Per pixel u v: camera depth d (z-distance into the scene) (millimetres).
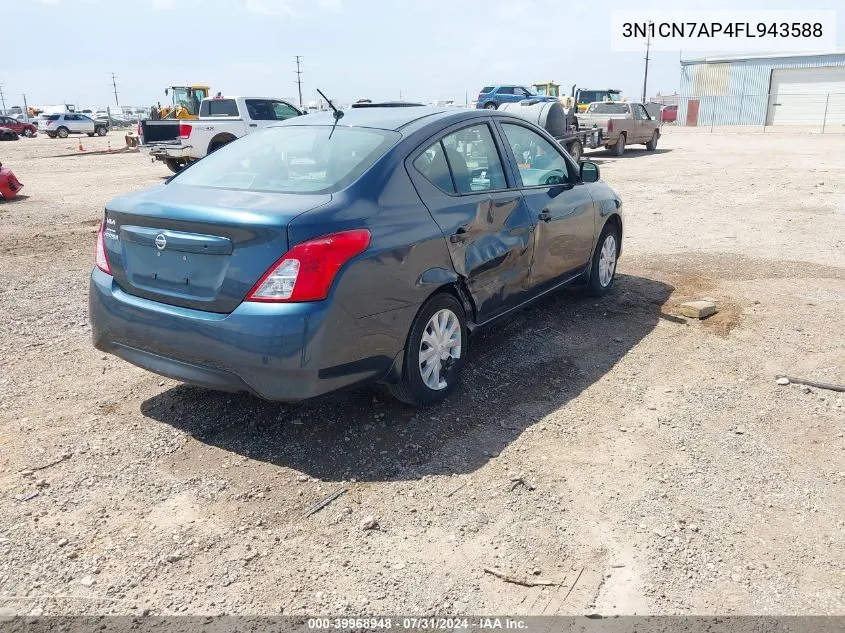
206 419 3977
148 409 4105
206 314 3369
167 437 3779
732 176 16094
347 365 3428
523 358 4906
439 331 4051
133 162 23141
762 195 12891
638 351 5059
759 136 33375
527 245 4781
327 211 3359
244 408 4102
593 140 21344
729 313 5891
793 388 4414
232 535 2975
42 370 4680
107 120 52875
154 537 2955
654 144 25312
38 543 2902
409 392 3916
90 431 3838
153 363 3643
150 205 3570
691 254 8203
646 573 2748
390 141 3932
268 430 3850
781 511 3145
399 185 3773
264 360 3229
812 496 3258
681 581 2705
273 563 2805
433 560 2826
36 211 11852
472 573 2754
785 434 3836
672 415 4059
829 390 4387
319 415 4016
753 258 7949
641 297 6371
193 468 3482
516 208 4680
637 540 2941
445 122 4293
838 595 2633
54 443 3705
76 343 5215
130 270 3656
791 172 16609
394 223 3639
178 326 3430
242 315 3242
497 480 3385
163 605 2574
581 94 32156
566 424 3947
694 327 5566
